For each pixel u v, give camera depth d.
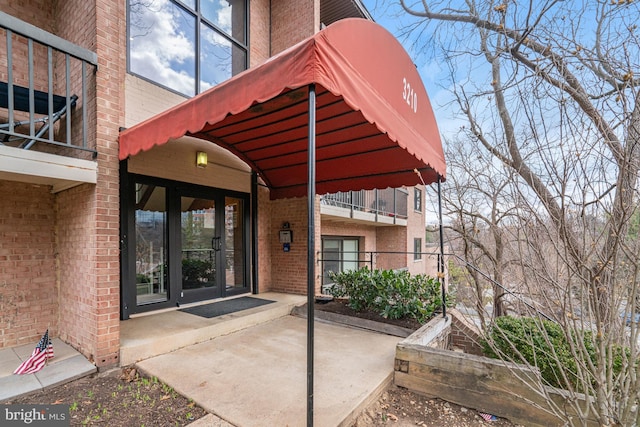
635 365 1.80
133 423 2.14
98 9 3.02
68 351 3.12
